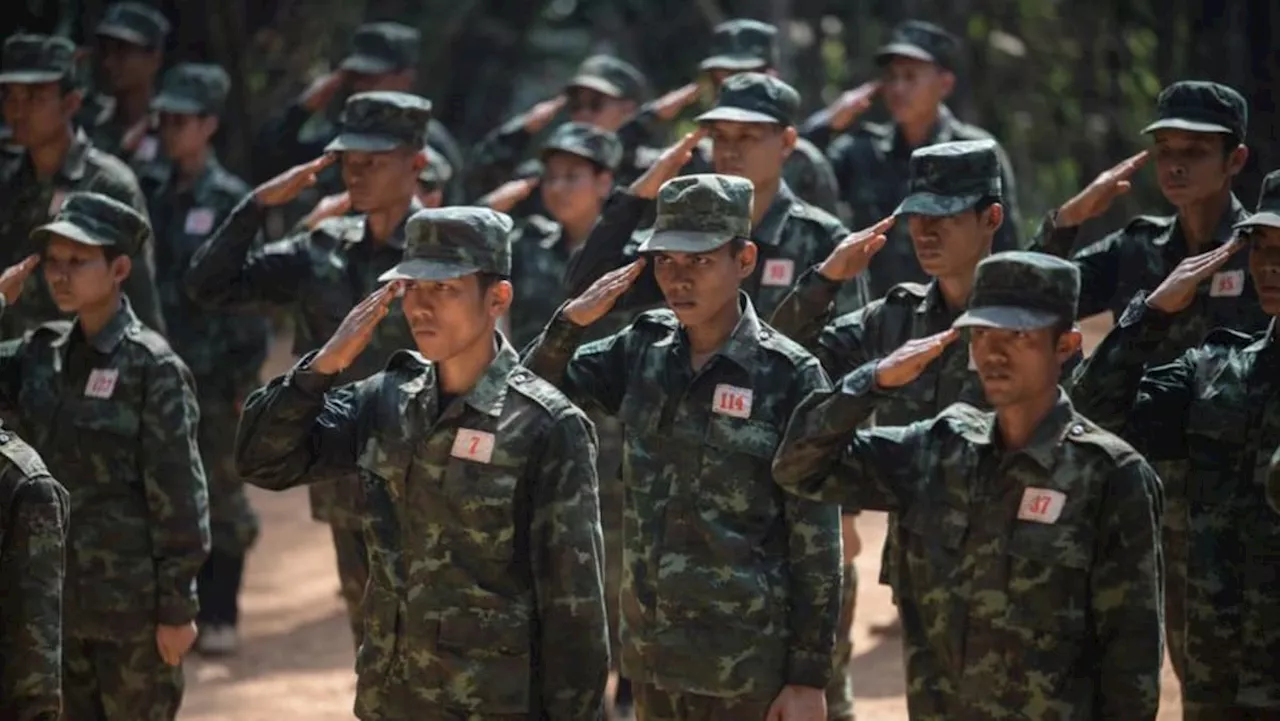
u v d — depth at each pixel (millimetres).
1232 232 23016
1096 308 23891
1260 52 41125
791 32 53719
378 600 18016
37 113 29281
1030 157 55469
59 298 22000
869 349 22344
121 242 22047
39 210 29578
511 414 17609
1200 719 19828
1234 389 19484
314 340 25703
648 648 19125
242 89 52125
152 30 37000
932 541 17188
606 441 27578
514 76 61625
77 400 22109
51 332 22516
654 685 19109
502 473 17484
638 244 23594
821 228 24984
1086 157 55438
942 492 17172
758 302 24859
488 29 61438
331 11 57688
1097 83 55969
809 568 18672
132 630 22078
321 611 34281
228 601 31859
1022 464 16859
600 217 23594
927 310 21938
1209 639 19672
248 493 42656
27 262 21203
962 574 17031
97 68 40625
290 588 35844
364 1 59062
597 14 60719
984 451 17078
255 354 32375
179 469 22078
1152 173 54156
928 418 21781
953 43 32406
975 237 21297
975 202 21094
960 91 52719
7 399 22562
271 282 25703
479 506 17484
